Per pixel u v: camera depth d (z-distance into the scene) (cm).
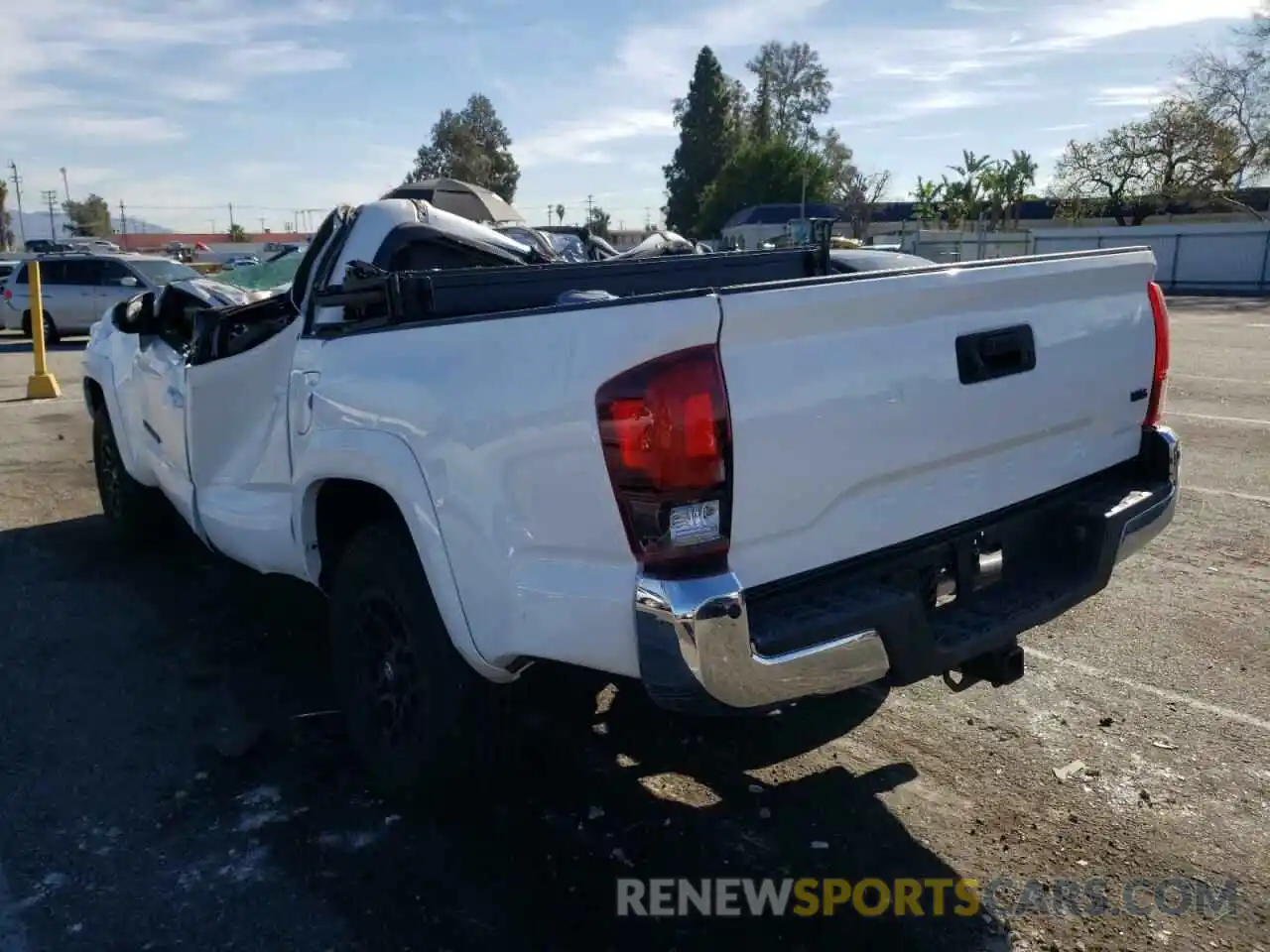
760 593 279
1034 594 339
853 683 283
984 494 333
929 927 302
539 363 279
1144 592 561
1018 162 5803
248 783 377
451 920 304
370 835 346
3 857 333
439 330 314
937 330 309
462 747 332
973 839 344
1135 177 5206
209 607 546
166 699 443
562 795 370
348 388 346
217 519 450
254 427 418
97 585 580
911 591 301
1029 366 336
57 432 1024
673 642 257
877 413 294
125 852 336
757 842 343
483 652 303
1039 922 304
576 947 293
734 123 8675
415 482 313
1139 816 355
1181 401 1154
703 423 258
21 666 475
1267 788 371
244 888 319
